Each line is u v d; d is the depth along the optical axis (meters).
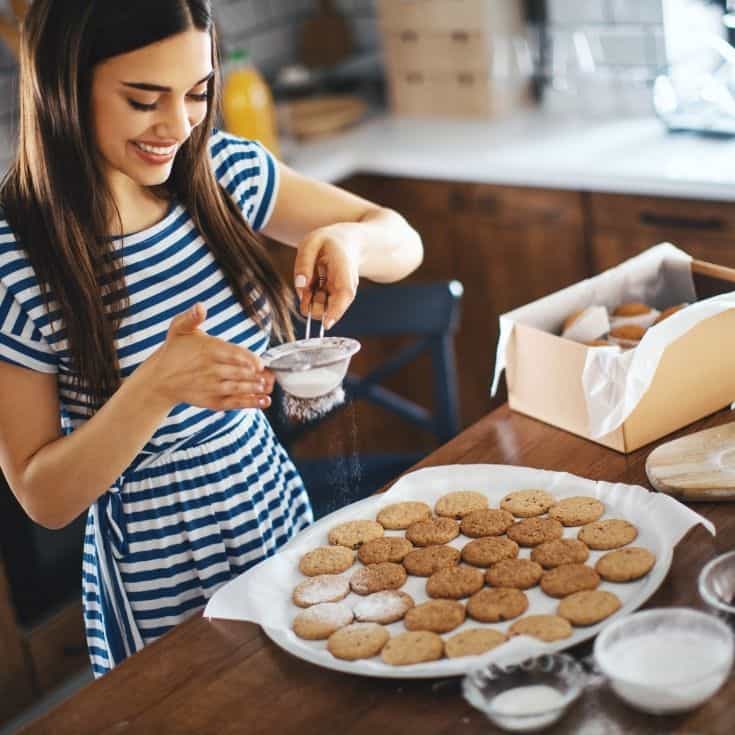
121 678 1.30
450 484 1.57
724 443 1.56
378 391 2.43
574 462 1.61
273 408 2.32
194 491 1.62
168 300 1.61
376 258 1.71
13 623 2.63
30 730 1.24
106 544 1.63
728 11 2.84
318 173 3.17
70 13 1.35
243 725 1.20
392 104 3.56
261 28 3.69
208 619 1.38
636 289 1.90
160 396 1.35
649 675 1.13
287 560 1.45
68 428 1.62
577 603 1.28
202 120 1.56
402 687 1.22
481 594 1.33
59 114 1.41
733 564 1.25
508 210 3.08
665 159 2.85
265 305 1.70
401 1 3.38
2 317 1.48
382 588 1.38
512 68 3.36
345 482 1.98
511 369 1.74
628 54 3.16
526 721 1.11
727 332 1.65
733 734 1.09
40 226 1.48
